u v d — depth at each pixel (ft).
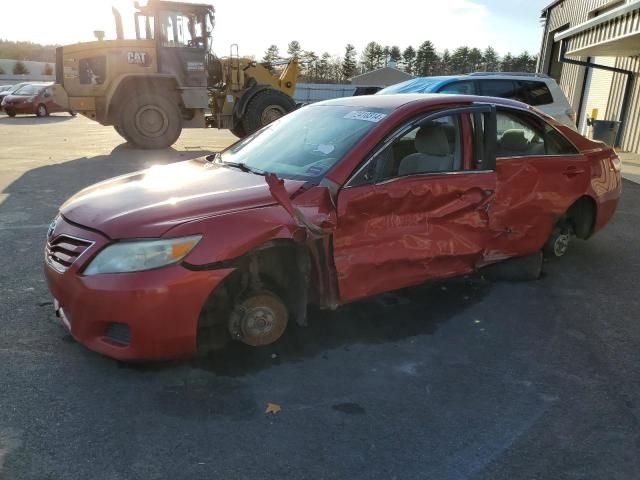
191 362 10.60
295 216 10.18
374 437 8.61
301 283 11.09
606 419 9.21
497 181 13.42
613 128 45.55
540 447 8.45
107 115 42.98
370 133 11.63
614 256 18.26
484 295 14.51
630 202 27.27
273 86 48.49
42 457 7.88
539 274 16.05
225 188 11.03
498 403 9.61
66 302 9.83
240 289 10.72
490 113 13.47
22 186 26.99
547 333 12.42
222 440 8.41
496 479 7.75
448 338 12.03
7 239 18.02
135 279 9.20
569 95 66.23
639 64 47.57
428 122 12.45
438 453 8.27
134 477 7.57
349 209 10.90
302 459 8.05
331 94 160.97
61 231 10.38
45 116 86.79
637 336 12.39
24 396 9.31
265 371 10.41
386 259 11.56
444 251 12.55
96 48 41.73
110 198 10.90
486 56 300.40
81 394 9.44
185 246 9.41
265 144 13.80
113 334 9.66
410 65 317.83
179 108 44.09
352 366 10.72
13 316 12.26
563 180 15.26
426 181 12.03
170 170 13.26
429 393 9.87
